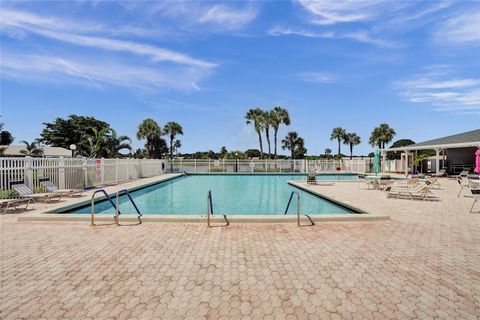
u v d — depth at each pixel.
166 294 2.94
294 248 4.55
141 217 6.42
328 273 3.53
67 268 3.65
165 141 44.56
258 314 2.56
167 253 4.27
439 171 22.75
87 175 13.62
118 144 33.22
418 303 2.78
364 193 12.20
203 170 29.73
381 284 3.21
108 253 4.25
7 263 3.82
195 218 6.36
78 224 6.16
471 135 23.75
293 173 28.05
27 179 9.57
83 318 2.46
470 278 3.39
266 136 40.91
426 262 3.93
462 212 7.75
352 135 67.38
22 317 2.47
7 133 29.42
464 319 2.49
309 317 2.51
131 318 2.47
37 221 6.39
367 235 5.36
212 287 3.12
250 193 15.09
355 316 2.53
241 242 4.86
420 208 8.37
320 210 10.16
